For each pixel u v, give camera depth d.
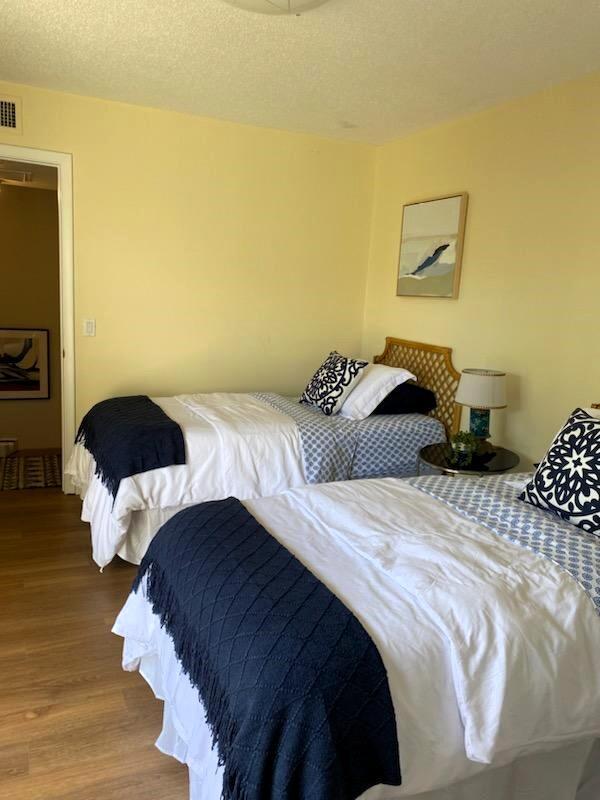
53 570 2.97
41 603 2.67
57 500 3.93
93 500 3.00
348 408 3.63
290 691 1.21
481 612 1.42
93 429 3.27
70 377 3.91
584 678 1.43
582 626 1.47
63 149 3.63
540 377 3.11
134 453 2.77
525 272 3.18
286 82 3.17
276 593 1.48
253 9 2.22
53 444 5.40
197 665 1.46
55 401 5.36
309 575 1.58
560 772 1.58
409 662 1.31
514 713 1.33
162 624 1.75
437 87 3.10
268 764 1.18
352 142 4.43
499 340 3.38
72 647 2.37
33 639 2.40
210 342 4.27
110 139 3.72
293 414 3.50
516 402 3.26
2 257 5.04
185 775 1.77
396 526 1.87
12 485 4.21
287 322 4.50
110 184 3.78
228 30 2.54
